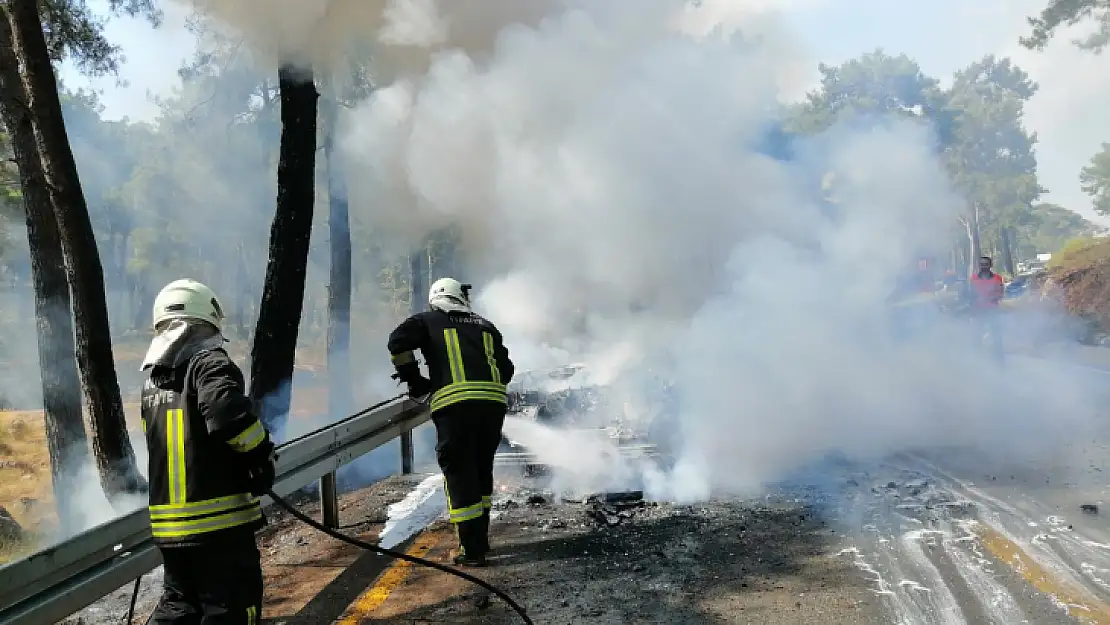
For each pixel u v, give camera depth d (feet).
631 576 15.46
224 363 10.25
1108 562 15.37
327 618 14.03
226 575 10.28
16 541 27.55
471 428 16.75
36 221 28.25
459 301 18.01
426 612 14.12
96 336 23.91
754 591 14.46
